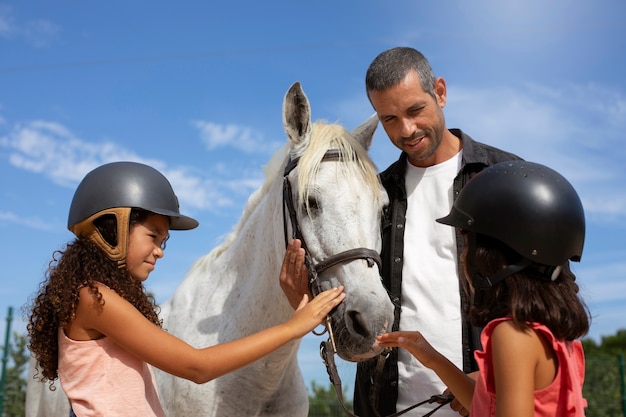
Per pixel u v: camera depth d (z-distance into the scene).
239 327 2.52
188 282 2.88
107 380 1.75
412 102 2.25
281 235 2.42
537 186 1.59
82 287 1.78
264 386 2.43
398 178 2.49
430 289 2.31
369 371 2.38
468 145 2.41
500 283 1.60
